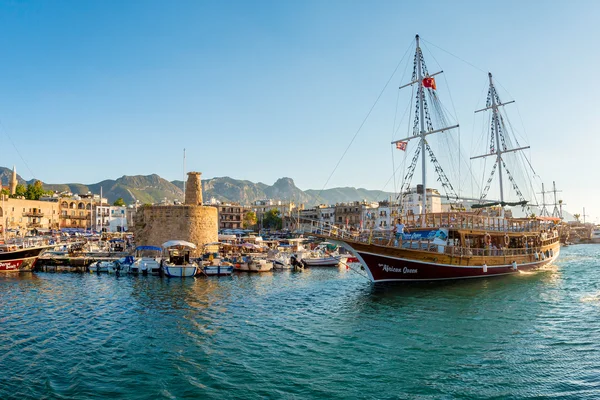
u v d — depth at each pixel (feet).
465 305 111.14
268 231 512.22
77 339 84.43
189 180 258.57
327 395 56.54
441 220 157.48
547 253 208.74
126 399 56.18
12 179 508.94
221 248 270.46
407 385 59.21
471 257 152.66
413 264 142.00
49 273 201.36
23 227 424.05
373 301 118.52
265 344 80.02
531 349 73.31
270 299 129.49
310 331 89.10
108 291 146.72
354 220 499.92
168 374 64.95
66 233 383.24
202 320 100.68
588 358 68.08
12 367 68.39
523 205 239.30
